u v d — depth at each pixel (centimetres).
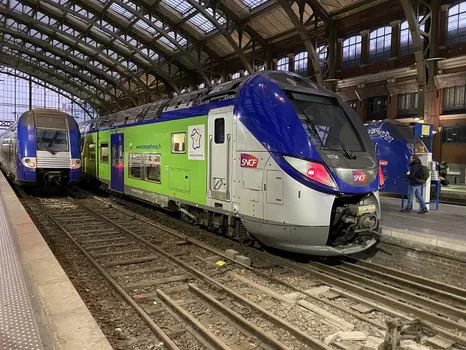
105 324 428
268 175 598
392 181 1305
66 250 731
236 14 2292
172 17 2561
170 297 506
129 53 3441
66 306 373
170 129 899
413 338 404
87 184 1891
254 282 562
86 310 367
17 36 3575
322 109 649
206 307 476
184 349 379
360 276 595
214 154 727
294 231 572
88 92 4725
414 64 1900
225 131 691
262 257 674
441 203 1207
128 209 1210
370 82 2119
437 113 1888
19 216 806
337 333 400
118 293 518
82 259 675
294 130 579
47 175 1369
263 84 638
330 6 2075
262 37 2561
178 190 866
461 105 1820
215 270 613
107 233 870
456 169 1866
